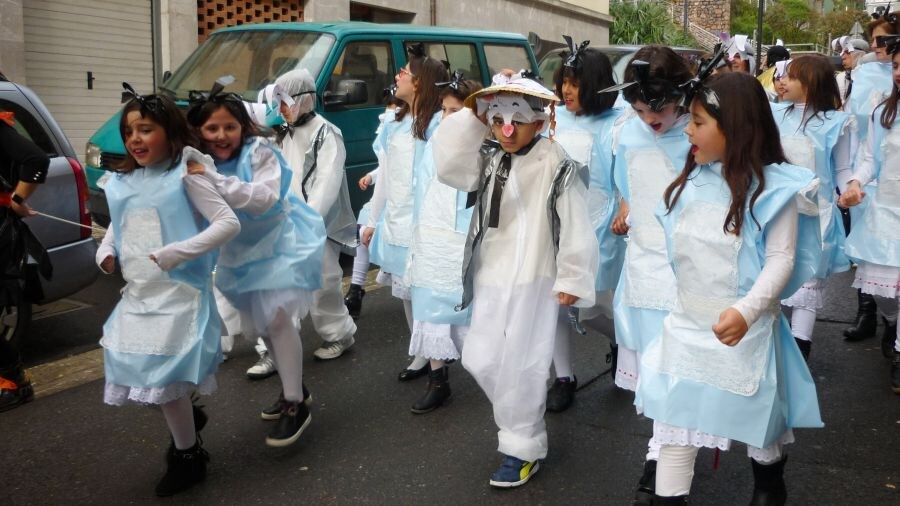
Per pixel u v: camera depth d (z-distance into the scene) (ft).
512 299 11.48
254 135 12.46
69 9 32.89
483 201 11.54
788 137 17.07
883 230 15.84
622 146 12.30
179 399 11.56
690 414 9.12
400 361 17.31
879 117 15.92
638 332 12.19
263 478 12.48
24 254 14.25
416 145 15.57
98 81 34.42
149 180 10.96
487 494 11.97
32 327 19.42
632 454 13.15
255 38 25.57
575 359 17.40
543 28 64.85
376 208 17.22
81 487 12.26
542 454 12.05
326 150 16.37
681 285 9.45
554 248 11.26
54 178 17.13
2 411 14.82
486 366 11.63
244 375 16.48
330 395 15.58
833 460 12.94
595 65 14.21
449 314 13.91
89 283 17.88
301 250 13.06
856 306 21.57
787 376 9.57
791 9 177.78
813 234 9.35
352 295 20.10
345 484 12.30
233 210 11.60
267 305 12.73
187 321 11.04
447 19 53.78
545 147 11.41
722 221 9.12
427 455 13.19
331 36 24.32
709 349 9.10
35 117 17.19
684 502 9.39
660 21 88.33
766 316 9.18
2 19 29.50
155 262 10.57
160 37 36.50
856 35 28.22
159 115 10.73
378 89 25.31
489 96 11.07
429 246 13.99
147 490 12.16
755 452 9.65
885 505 11.57
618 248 14.37
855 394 15.62
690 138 9.27
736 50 20.94
